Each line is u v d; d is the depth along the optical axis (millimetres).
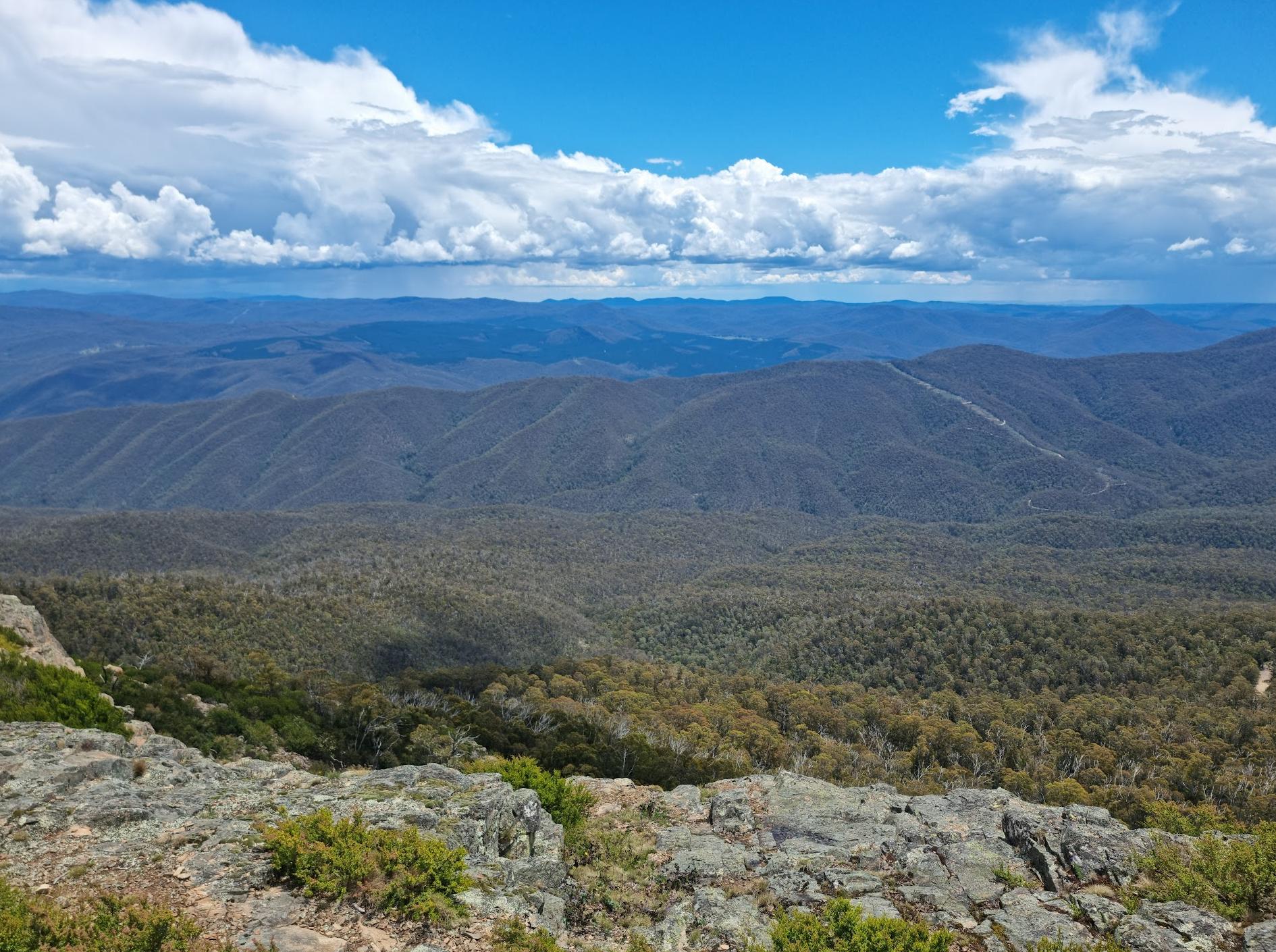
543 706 76438
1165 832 17016
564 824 18422
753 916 14070
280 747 37688
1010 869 16172
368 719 46031
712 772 41125
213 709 38688
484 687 97375
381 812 14984
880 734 88188
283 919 10898
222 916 10820
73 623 100125
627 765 39344
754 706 96312
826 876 15719
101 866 12016
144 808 14344
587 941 12969
